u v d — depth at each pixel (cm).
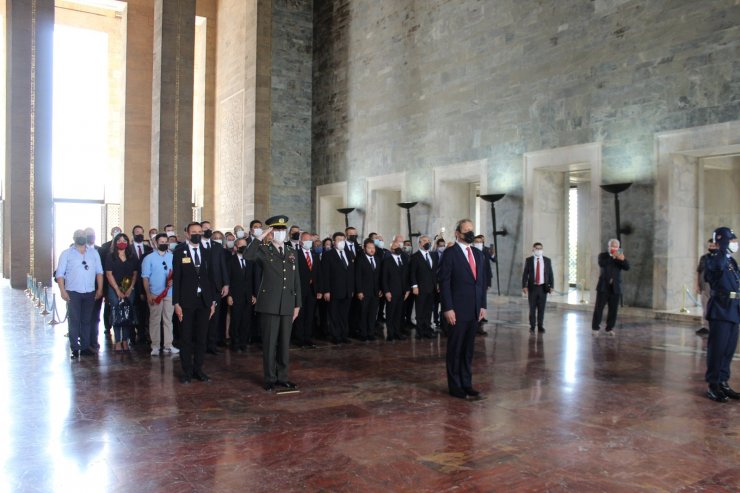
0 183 2934
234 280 996
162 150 2291
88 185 3406
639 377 798
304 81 2780
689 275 1480
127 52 2997
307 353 979
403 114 2267
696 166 1481
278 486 434
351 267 1095
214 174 3164
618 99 1530
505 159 1847
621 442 534
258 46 2600
